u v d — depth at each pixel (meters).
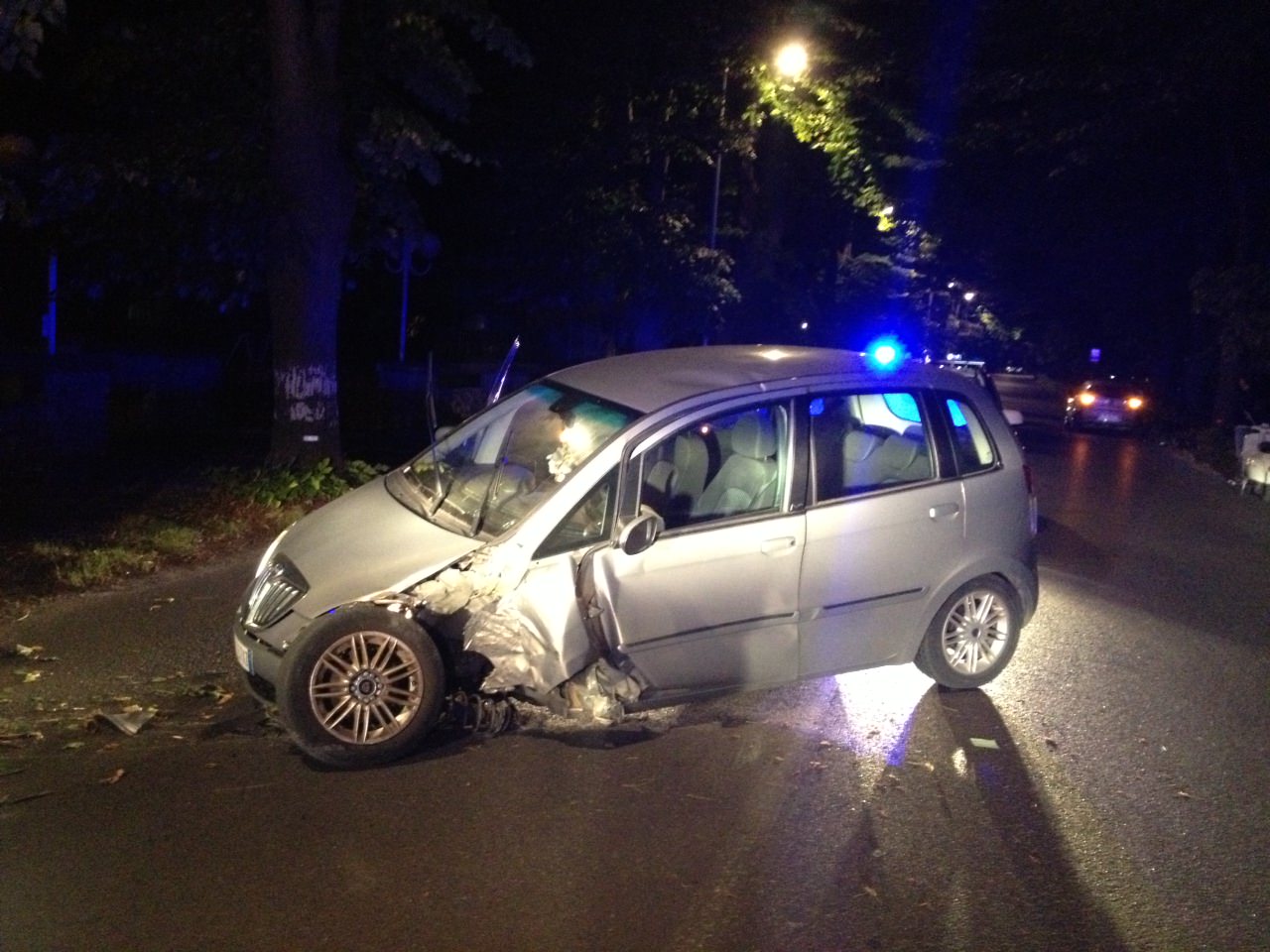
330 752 5.39
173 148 12.68
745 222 26.19
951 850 4.90
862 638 6.32
